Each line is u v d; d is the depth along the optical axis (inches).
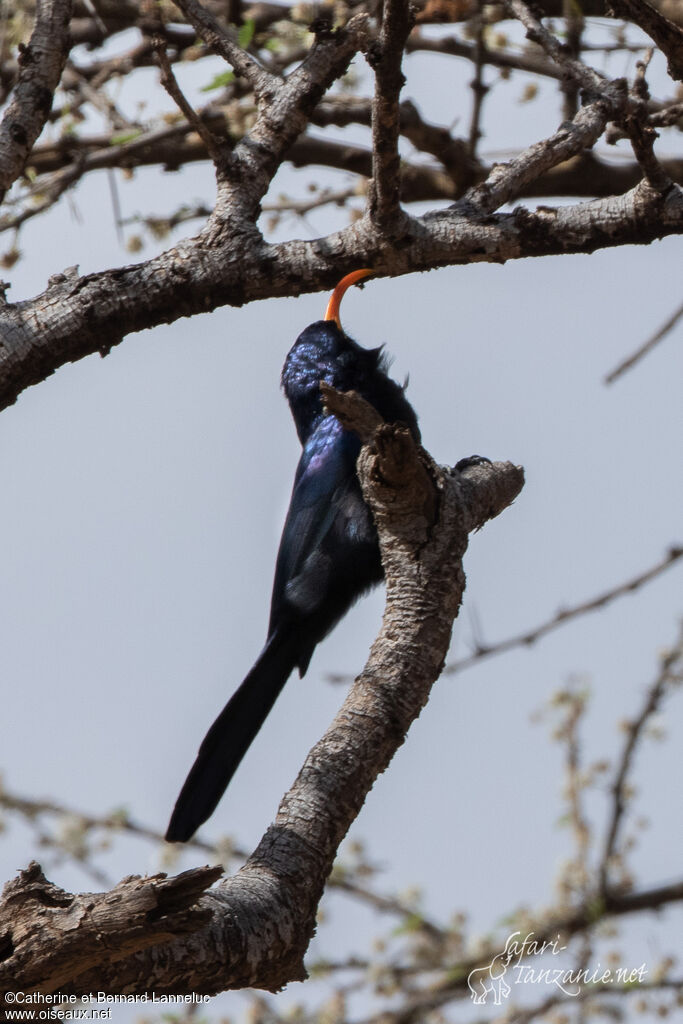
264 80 346.3
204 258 323.9
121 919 195.8
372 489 276.4
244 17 488.4
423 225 326.0
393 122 299.0
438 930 466.6
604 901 462.6
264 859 238.2
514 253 327.6
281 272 324.5
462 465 332.5
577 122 344.2
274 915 227.3
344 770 252.4
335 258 324.8
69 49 345.1
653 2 403.9
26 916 200.1
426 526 278.4
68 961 197.6
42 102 337.4
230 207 329.1
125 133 515.8
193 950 215.3
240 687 404.2
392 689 263.7
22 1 468.1
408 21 278.4
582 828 473.4
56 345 319.0
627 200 323.6
